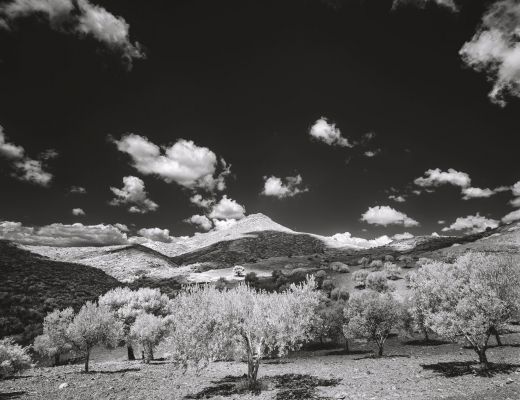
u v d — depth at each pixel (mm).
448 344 30484
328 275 74625
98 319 25500
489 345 26750
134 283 93938
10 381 20203
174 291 73688
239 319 16094
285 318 15445
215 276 99562
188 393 15695
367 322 29344
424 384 14602
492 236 96812
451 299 18141
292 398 13359
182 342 14992
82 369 26984
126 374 22891
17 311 54312
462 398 11203
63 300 67250
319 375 20062
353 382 16750
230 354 16359
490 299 16562
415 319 32406
